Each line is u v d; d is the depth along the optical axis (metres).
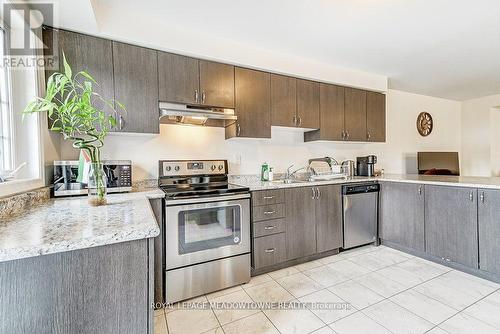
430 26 2.14
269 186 2.36
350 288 2.06
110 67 1.96
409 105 4.33
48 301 0.80
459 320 1.64
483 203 2.17
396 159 4.20
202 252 2.01
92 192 1.43
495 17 2.00
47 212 1.23
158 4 1.85
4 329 0.76
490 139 4.55
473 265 2.23
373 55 2.75
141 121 2.07
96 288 0.86
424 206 2.61
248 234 2.23
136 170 2.41
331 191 2.74
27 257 0.75
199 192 2.03
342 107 3.15
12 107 1.53
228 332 1.57
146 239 0.94
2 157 1.47
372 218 3.01
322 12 1.93
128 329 0.91
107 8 1.88
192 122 2.60
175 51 2.18
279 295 1.99
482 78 3.56
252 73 2.57
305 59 2.83
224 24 2.12
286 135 3.21
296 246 2.52
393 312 1.74
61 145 2.10
